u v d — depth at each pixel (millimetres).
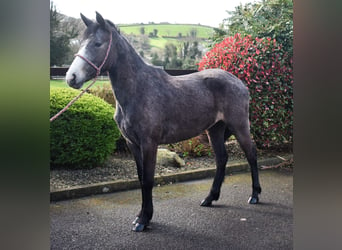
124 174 3566
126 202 3004
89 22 2320
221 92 2799
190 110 2602
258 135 4395
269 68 4102
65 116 3311
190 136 2693
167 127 2521
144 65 2531
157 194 3246
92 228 2428
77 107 3379
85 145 3457
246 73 3994
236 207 2889
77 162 3559
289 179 3697
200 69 4363
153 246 2166
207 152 4422
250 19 5262
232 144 4926
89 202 2992
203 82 2781
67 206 2887
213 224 2537
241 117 2846
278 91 4172
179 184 3578
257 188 2977
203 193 3273
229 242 2227
